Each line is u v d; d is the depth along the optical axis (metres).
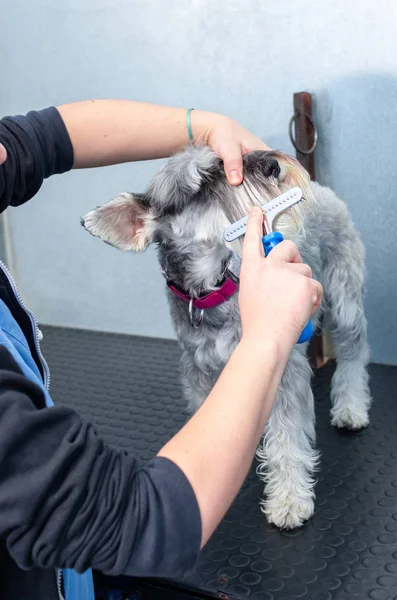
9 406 0.73
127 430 2.31
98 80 2.81
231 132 1.59
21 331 1.07
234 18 2.44
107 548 0.75
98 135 1.39
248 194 1.60
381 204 2.40
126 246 1.70
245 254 0.91
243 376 0.81
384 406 2.33
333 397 2.31
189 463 0.78
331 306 2.29
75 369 2.83
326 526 1.76
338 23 2.27
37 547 0.72
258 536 1.76
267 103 2.48
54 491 0.73
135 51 2.68
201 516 0.78
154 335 3.10
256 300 0.86
